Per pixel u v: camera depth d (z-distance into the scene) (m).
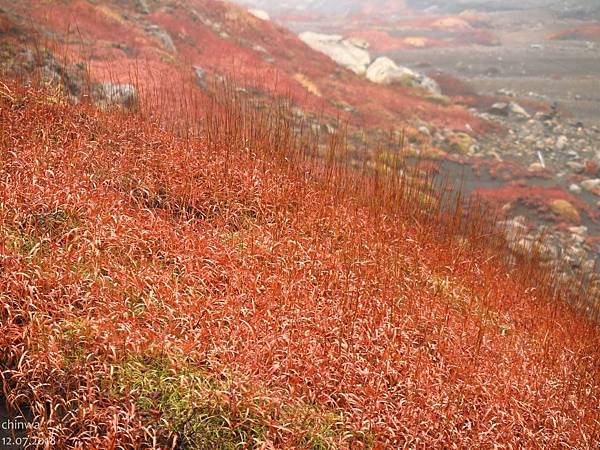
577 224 21.28
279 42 38.56
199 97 16.48
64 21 23.06
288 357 6.49
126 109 11.35
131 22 28.42
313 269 8.26
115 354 5.92
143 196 8.84
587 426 7.30
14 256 6.62
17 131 9.23
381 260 9.10
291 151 11.09
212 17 36.53
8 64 13.43
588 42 65.88
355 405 6.34
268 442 5.54
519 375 7.83
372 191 11.41
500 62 56.53
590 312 11.37
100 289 6.64
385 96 36.06
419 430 6.28
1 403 5.67
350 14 107.19
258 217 9.27
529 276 11.38
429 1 115.94
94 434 5.41
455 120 34.06
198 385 5.95
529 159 29.12
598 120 36.06
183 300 6.85
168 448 5.50
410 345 7.47
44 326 6.04
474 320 8.89
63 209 7.65
